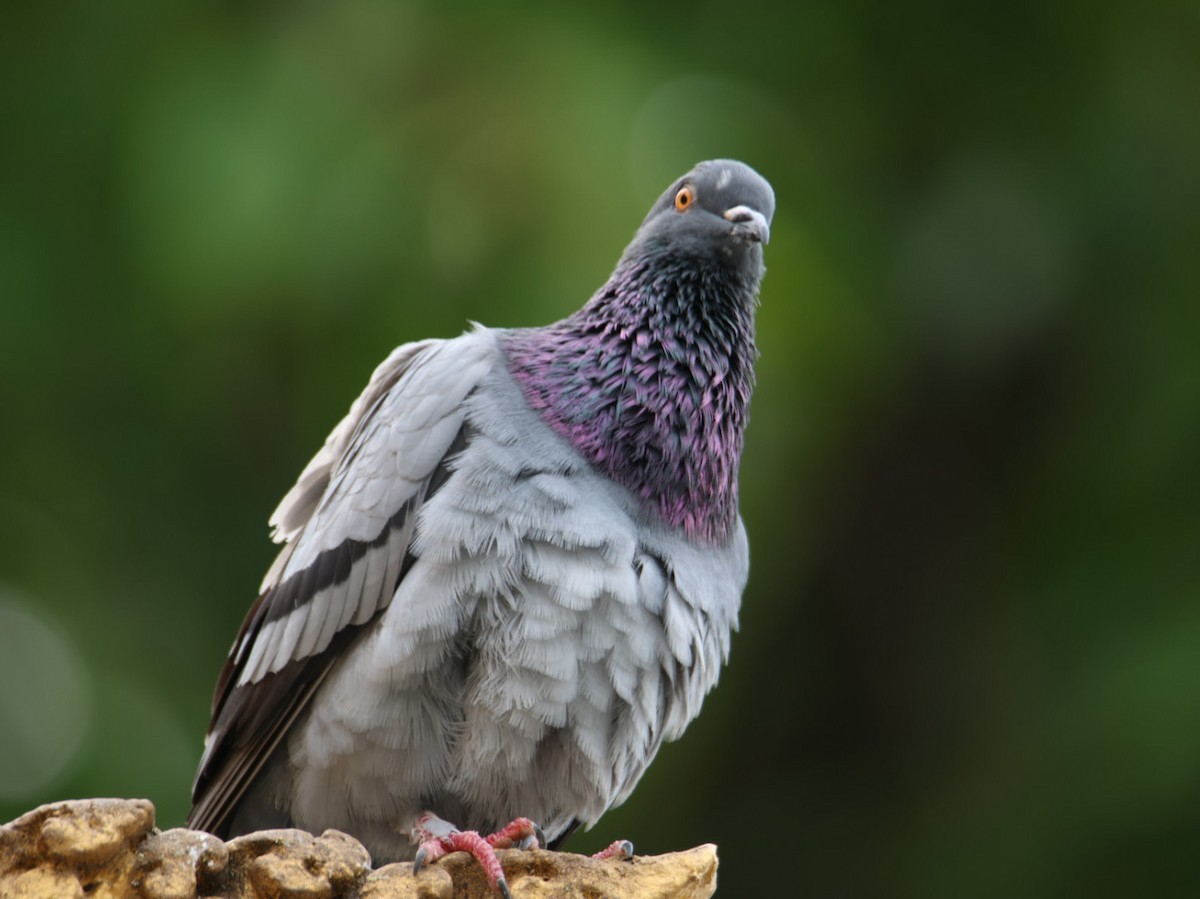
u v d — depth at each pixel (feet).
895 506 48.70
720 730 45.06
